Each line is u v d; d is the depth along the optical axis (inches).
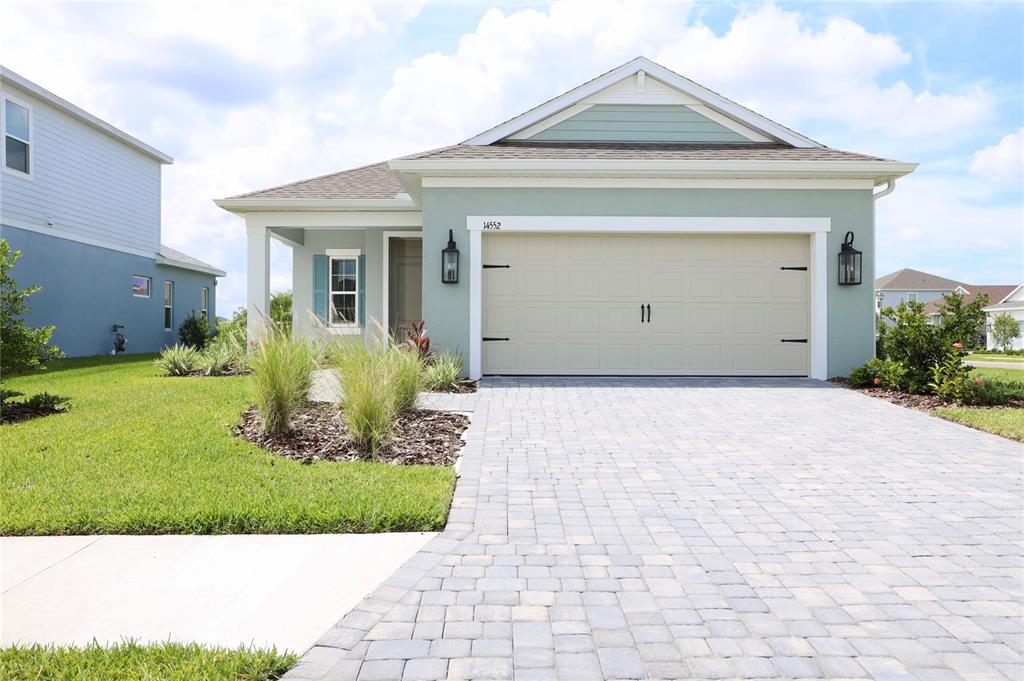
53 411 306.8
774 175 421.7
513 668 105.6
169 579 139.6
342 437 260.7
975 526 174.6
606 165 411.5
